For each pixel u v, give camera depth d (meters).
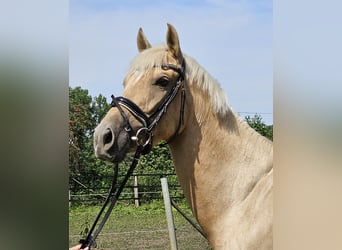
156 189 10.41
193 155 2.18
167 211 3.64
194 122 2.19
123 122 2.04
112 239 6.32
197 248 5.46
